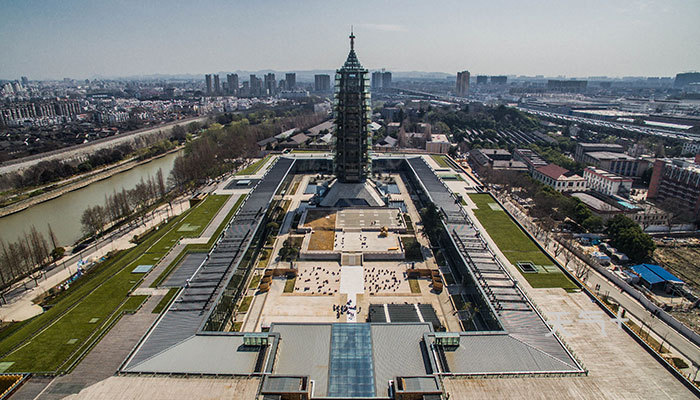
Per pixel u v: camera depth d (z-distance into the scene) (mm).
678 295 146125
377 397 83812
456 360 95500
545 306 125250
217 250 158500
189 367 92750
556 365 94000
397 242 185500
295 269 163750
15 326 128000
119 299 130750
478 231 175375
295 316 136250
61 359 100812
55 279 161625
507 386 86438
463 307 141250
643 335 123562
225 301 132000
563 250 181625
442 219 190125
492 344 101125
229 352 97688
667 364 95312
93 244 193875
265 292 150625
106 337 110062
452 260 170500
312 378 89750
